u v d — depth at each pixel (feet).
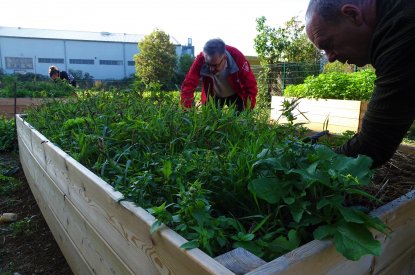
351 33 4.86
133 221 3.84
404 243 4.42
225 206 4.23
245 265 2.77
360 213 3.28
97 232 5.11
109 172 5.41
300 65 37.40
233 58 11.46
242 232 3.43
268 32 44.45
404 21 4.05
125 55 148.36
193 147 5.85
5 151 19.54
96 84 12.41
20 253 9.11
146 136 6.33
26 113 14.53
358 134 4.82
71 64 143.64
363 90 20.02
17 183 14.12
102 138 6.07
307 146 4.38
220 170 4.44
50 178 7.95
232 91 12.06
